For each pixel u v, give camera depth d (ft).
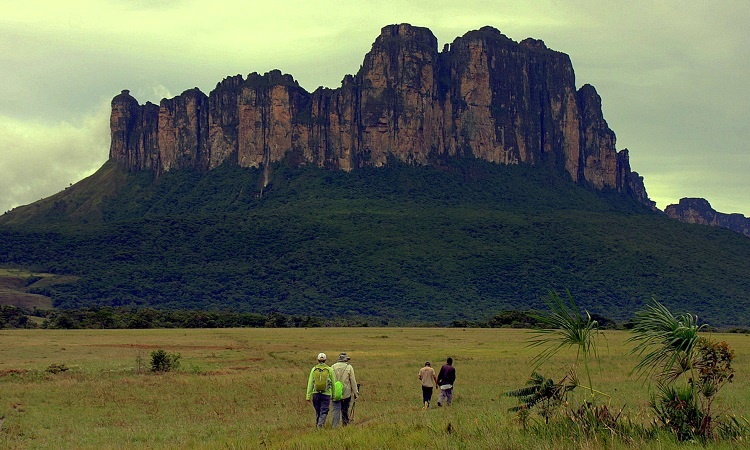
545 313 57.00
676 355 53.67
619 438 51.29
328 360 190.49
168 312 514.68
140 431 84.33
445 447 52.42
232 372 159.63
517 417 62.08
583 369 147.33
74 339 280.31
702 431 52.60
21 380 142.31
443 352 219.41
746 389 101.76
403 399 110.32
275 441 64.18
